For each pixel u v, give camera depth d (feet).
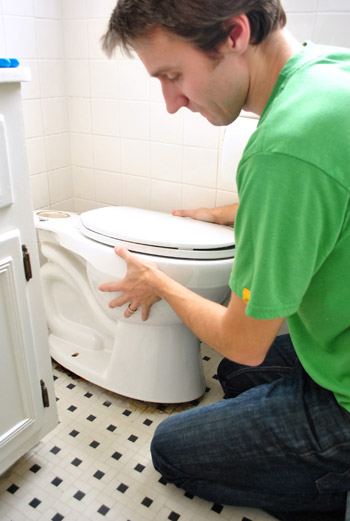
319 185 1.77
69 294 4.45
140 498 3.22
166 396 3.97
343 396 2.47
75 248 3.75
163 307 3.45
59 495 3.22
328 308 2.24
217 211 4.06
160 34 1.84
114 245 3.47
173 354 3.87
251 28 1.86
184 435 2.98
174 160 4.70
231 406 2.92
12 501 3.16
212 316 2.64
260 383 3.60
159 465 3.16
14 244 2.61
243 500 2.97
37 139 4.89
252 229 2.00
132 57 2.05
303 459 2.61
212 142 4.39
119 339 3.91
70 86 5.05
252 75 2.04
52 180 5.24
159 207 5.03
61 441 3.66
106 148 5.11
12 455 3.12
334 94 1.82
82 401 4.09
